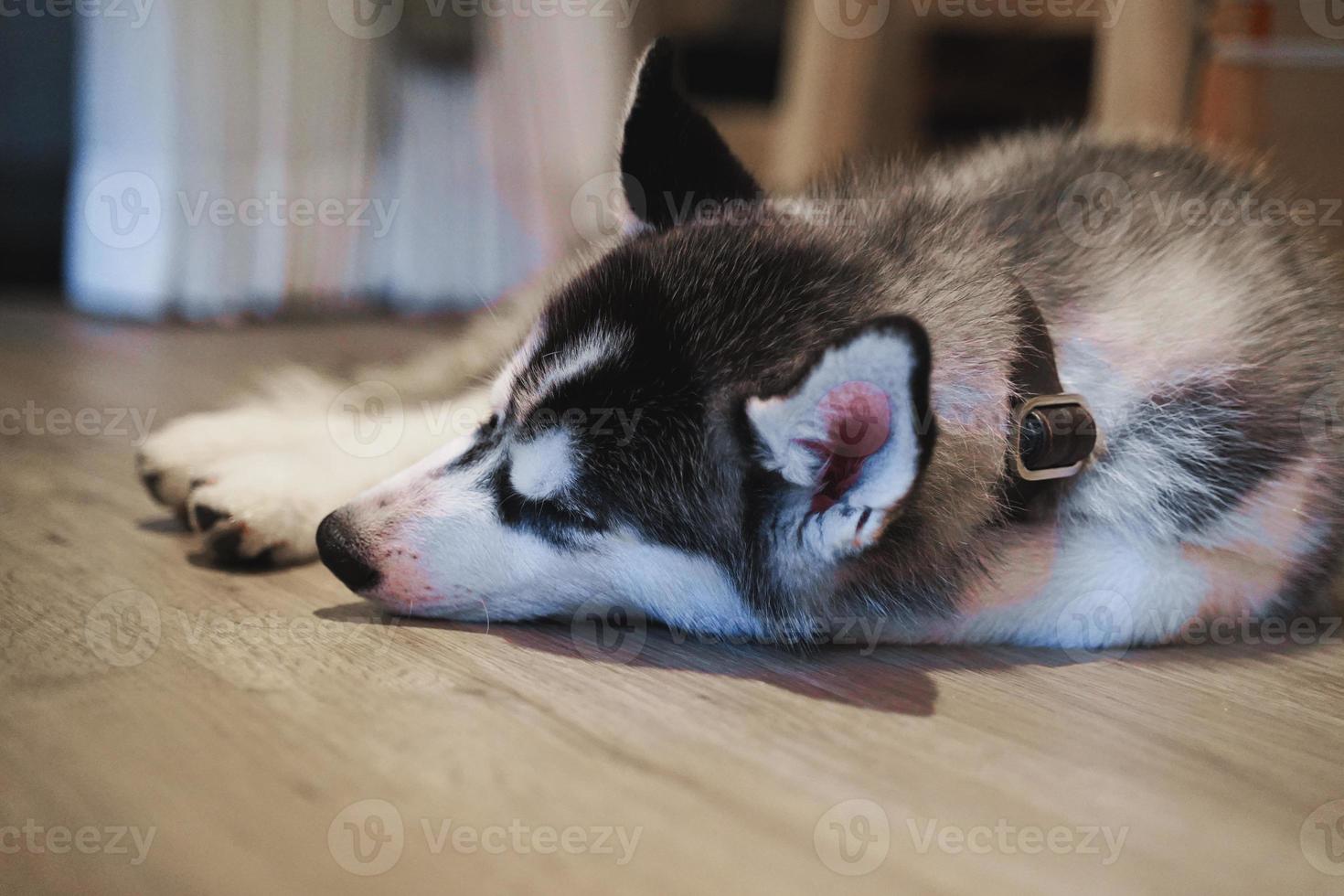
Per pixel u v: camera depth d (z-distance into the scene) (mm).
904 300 655
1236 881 534
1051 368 667
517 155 1667
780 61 1748
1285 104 905
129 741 570
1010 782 575
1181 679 665
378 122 1796
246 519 717
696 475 643
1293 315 714
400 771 562
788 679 641
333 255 1787
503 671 632
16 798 540
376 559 663
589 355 657
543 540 662
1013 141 834
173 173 1619
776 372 636
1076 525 690
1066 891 527
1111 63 955
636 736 589
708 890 521
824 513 626
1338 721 629
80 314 1703
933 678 651
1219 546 689
